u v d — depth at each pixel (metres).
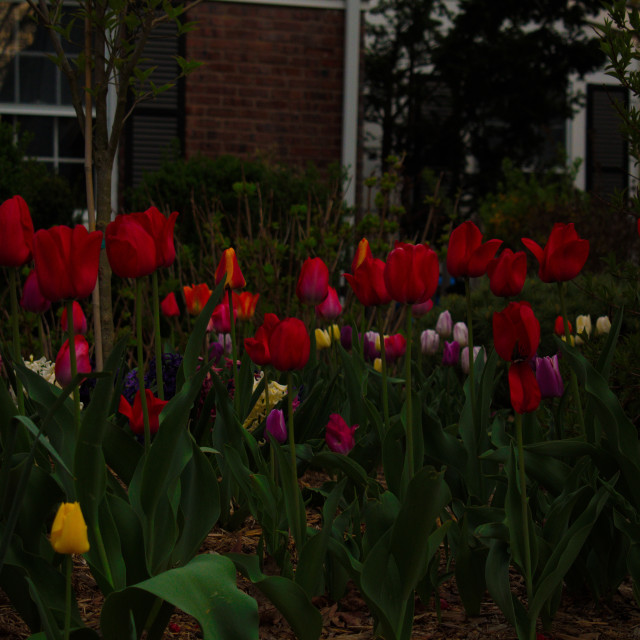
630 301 3.15
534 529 2.09
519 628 1.94
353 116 10.73
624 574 2.30
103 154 3.25
